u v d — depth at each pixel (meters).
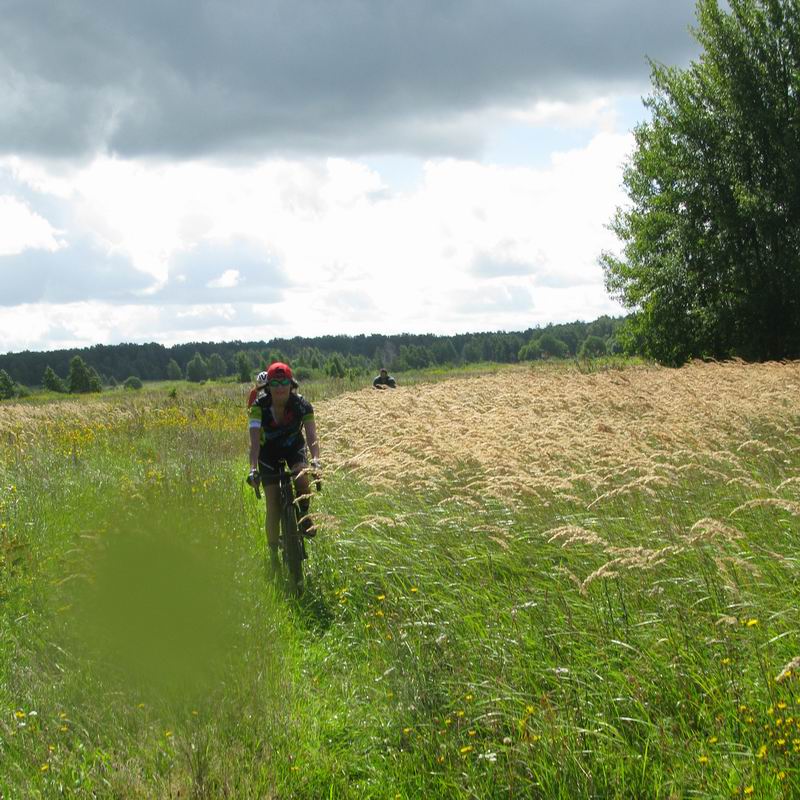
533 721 4.38
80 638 5.86
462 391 19.88
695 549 5.95
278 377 7.85
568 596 5.85
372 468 8.98
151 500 10.34
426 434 9.88
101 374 178.62
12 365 173.00
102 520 9.34
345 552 7.81
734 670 4.53
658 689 4.55
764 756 3.80
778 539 6.50
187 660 5.47
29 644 5.87
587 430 10.17
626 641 5.07
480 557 6.86
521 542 7.05
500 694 4.67
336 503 9.45
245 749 4.39
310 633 6.39
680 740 4.13
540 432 9.98
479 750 4.26
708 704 4.36
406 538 7.69
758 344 39.25
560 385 18.48
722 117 40.19
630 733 4.29
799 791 3.59
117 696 4.98
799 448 9.48
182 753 4.29
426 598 6.41
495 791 3.93
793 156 37.78
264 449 8.10
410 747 4.39
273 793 4.02
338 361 106.31
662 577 5.86
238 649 5.66
